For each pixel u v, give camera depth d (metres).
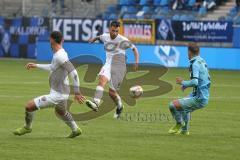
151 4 92.75
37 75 66.12
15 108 40.25
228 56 77.88
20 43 90.38
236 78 66.94
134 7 93.62
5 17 94.56
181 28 81.31
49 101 29.05
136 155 26.03
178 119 31.34
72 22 85.94
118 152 26.61
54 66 28.86
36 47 88.56
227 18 85.19
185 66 79.06
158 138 30.34
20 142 28.44
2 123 34.19
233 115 39.31
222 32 79.12
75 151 26.62
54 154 25.86
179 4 90.38
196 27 80.62
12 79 61.19
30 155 25.56
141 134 31.48
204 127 34.28
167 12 90.06
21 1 102.19
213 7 89.00
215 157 25.94
